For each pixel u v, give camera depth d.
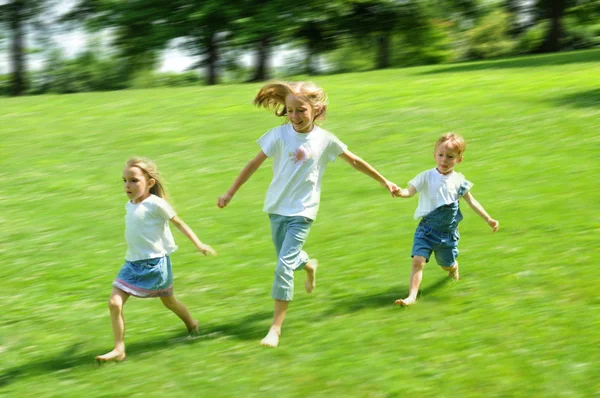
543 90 15.06
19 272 7.56
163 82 45.72
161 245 5.57
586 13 47.19
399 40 49.84
